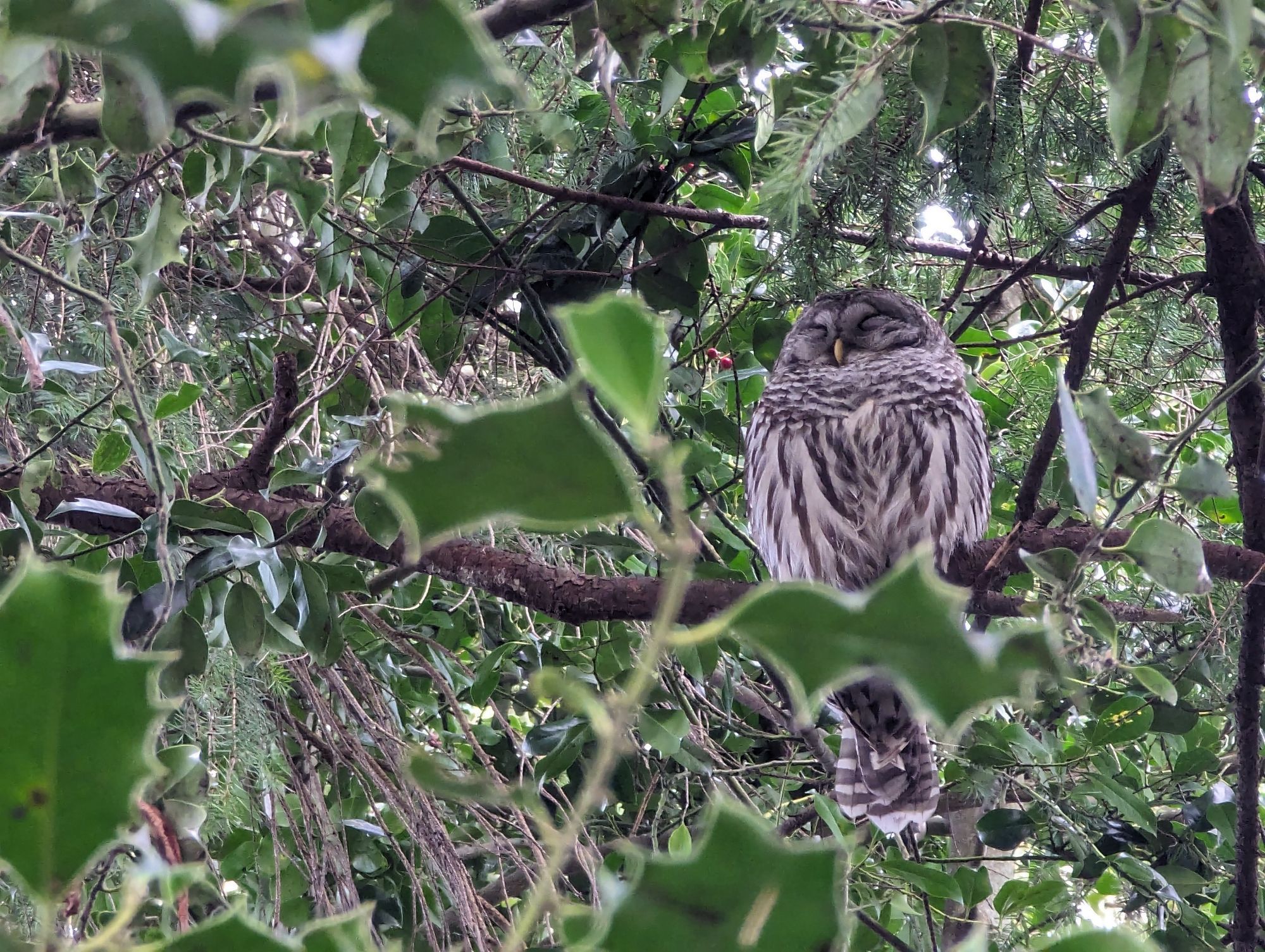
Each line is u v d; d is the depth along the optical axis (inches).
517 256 301.9
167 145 213.9
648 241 310.0
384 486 50.2
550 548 315.3
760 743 418.0
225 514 223.8
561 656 330.0
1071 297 347.9
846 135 165.6
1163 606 320.8
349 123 175.9
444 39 52.1
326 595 232.5
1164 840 345.1
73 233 230.7
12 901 145.5
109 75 120.4
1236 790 308.0
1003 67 232.1
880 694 325.1
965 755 328.8
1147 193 244.8
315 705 282.4
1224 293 243.4
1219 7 127.0
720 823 49.9
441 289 290.5
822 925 49.4
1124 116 140.1
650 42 178.9
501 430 49.4
